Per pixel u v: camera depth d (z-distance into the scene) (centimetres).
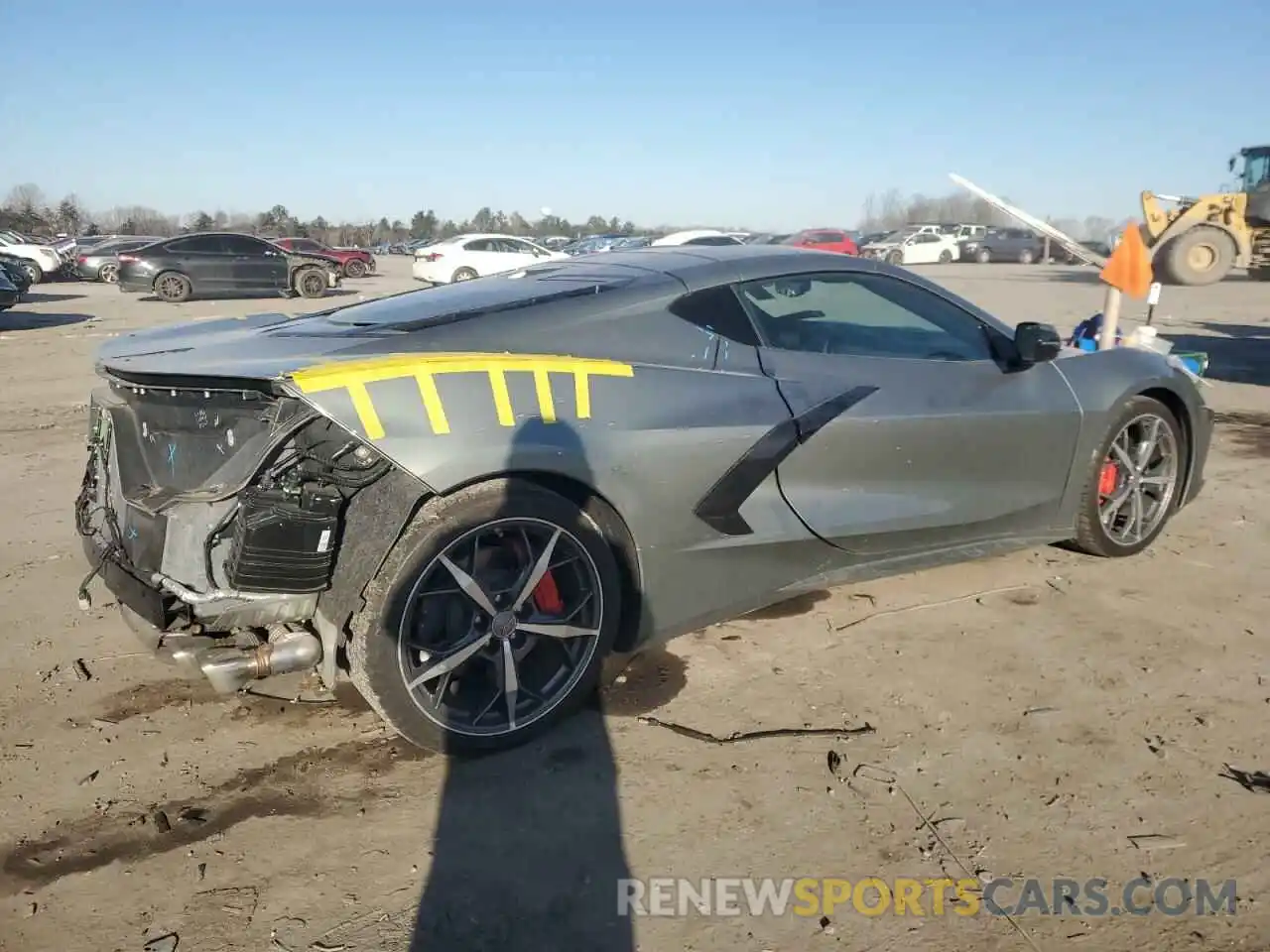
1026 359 364
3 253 2692
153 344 299
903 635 348
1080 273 3097
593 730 287
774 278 335
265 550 245
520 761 272
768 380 316
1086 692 304
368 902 216
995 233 3969
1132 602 374
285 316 352
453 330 284
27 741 282
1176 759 267
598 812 248
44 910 214
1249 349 1148
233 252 2005
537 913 212
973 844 234
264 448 248
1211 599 376
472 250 2350
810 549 326
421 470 250
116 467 294
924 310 367
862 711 295
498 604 269
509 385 269
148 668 328
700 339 313
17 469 600
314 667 264
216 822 245
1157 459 421
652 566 295
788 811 247
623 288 312
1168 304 1748
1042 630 350
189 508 263
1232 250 2070
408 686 256
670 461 289
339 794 257
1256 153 2069
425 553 252
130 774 266
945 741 278
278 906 215
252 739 284
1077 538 404
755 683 313
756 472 307
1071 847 232
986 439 356
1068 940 203
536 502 265
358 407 246
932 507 350
